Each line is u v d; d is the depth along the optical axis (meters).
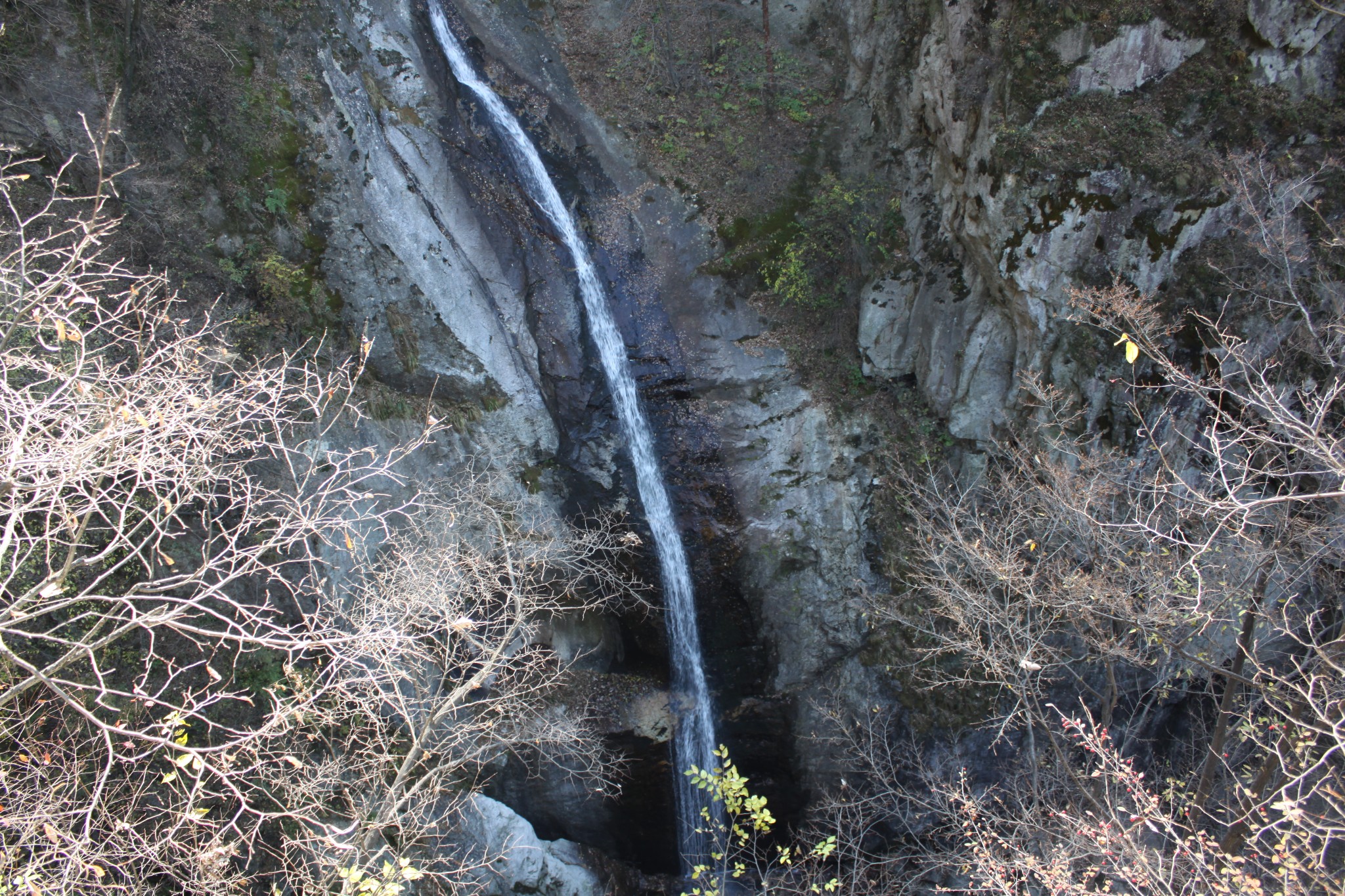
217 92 10.90
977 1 11.50
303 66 11.64
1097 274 10.98
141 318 8.36
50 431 6.42
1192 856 6.92
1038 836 10.21
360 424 11.78
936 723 12.56
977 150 11.62
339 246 11.74
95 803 4.83
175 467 5.83
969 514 11.96
